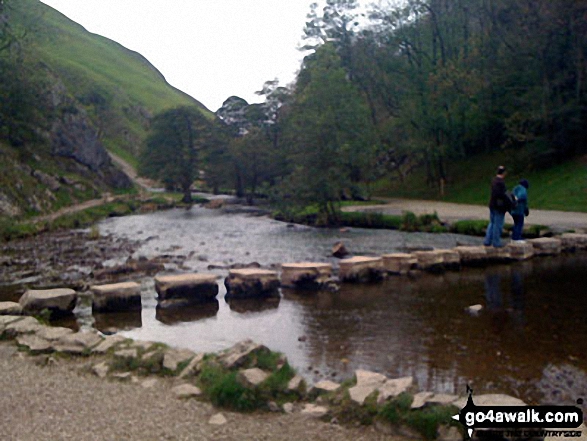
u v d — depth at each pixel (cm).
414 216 2891
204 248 2375
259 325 1152
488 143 4903
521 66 4241
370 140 4191
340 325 1126
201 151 7175
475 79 4350
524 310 1191
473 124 4606
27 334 1007
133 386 760
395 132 5016
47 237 3088
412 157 5334
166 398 711
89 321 1217
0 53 5103
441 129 4672
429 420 596
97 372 813
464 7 5038
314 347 982
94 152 6700
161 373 815
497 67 4419
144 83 16050
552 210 3025
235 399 685
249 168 6619
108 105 11531
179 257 2094
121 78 15088
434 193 4681
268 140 6769
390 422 616
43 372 822
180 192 8056
